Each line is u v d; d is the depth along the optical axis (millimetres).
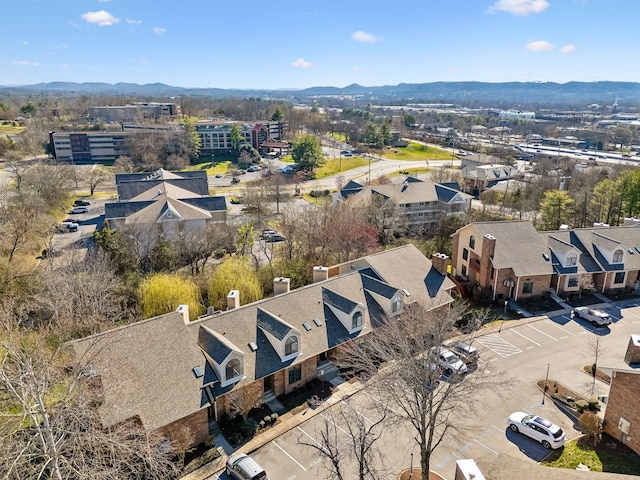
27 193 78312
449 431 30516
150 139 144375
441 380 34438
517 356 39875
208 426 30391
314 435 30172
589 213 79062
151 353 29141
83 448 22266
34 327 38875
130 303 45344
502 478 22656
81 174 119875
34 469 20156
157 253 53656
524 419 30594
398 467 27547
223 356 29922
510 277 50844
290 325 34906
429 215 85062
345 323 37688
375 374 29016
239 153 160750
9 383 18781
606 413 29359
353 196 84625
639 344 27906
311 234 58625
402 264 45656
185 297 41969
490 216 79938
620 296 52938
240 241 62750
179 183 90688
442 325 30000
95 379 26234
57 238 73812
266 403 33344
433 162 165375
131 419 26219
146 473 24672
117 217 74375
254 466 25953
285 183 118375
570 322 46344
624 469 26422
